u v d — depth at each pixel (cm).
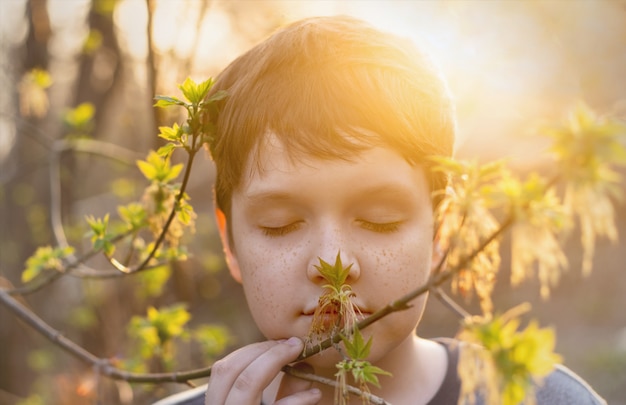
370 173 47
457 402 57
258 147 48
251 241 50
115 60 145
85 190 167
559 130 28
